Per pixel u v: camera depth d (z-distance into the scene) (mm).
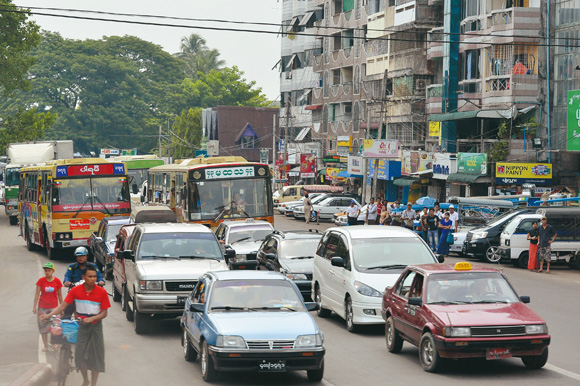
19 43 77625
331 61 94500
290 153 98125
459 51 64000
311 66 106625
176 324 22984
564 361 17047
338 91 92500
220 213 36031
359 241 21766
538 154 56125
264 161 105688
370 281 20484
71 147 68062
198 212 35938
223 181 36250
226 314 15812
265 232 32594
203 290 17047
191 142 139250
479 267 17391
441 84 65688
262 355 14672
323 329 21594
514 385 14836
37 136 83375
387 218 48469
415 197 71625
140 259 22234
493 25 57688
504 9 56781
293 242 26688
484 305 16219
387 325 18672
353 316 20531
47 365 15914
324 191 79812
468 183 58531
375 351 18531
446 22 64938
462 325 15344
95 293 14992
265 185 36656
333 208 67438
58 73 174750
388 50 78438
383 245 21625
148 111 173375
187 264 21734
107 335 21062
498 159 56219
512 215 39438
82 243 38688
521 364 16859
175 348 19281
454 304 16312
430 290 16656
